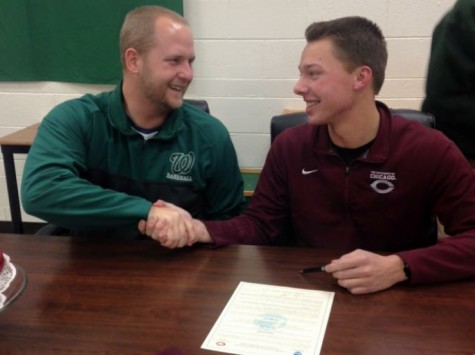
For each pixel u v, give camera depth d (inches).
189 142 60.9
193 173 61.0
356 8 98.0
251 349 32.7
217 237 49.2
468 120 69.8
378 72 49.2
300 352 32.3
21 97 113.0
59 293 40.3
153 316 36.7
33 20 106.5
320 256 46.5
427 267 40.9
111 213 48.5
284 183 56.3
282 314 36.7
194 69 106.3
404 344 33.0
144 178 60.3
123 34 58.1
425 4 95.9
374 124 50.6
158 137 59.2
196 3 102.0
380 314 36.6
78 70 108.5
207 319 36.2
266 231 55.7
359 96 49.0
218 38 103.7
